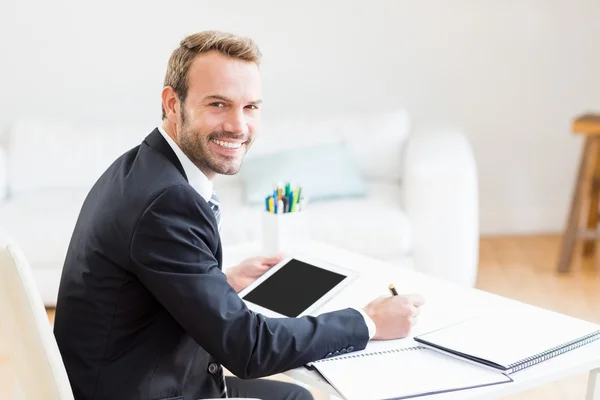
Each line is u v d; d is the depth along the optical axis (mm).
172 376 1501
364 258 2123
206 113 1529
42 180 3613
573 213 3754
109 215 1467
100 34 3977
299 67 4141
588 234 3756
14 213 3297
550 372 1448
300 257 1966
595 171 3812
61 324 1521
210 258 1477
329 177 3523
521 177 4352
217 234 1516
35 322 1359
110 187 1531
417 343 1573
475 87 4234
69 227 3188
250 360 1452
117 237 1447
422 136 3746
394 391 1370
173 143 1585
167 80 1573
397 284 1912
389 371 1449
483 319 1657
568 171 4344
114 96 4055
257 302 1773
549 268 3865
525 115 4285
